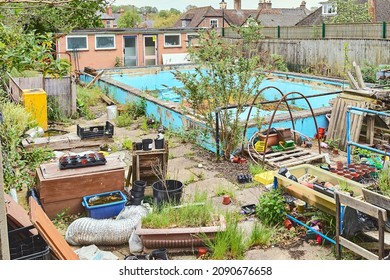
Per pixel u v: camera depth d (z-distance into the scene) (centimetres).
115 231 456
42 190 509
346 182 489
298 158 702
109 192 539
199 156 744
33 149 689
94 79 1367
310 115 835
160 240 438
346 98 796
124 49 2067
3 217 276
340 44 1647
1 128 636
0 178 271
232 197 575
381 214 364
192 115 802
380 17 2461
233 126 716
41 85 1016
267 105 1177
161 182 539
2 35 373
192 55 730
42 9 471
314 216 481
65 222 512
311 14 2916
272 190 511
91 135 778
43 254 347
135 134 888
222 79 709
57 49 1891
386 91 773
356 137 755
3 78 1031
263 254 439
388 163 542
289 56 1859
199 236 438
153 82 1667
